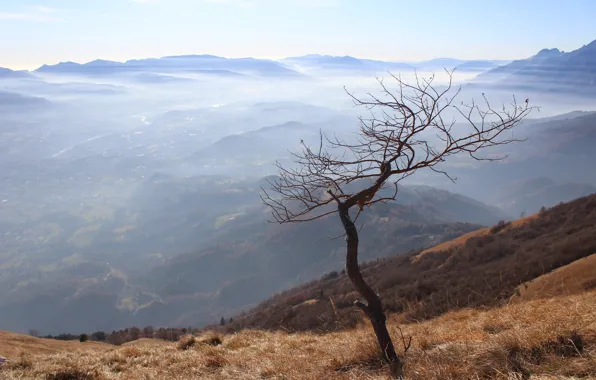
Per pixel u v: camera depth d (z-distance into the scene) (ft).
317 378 16.11
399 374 13.78
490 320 21.26
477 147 14.74
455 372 12.61
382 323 15.61
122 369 24.38
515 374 11.26
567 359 11.80
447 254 120.26
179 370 22.59
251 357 23.48
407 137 14.42
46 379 21.61
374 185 15.33
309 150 15.70
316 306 84.02
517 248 97.14
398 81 22.47
